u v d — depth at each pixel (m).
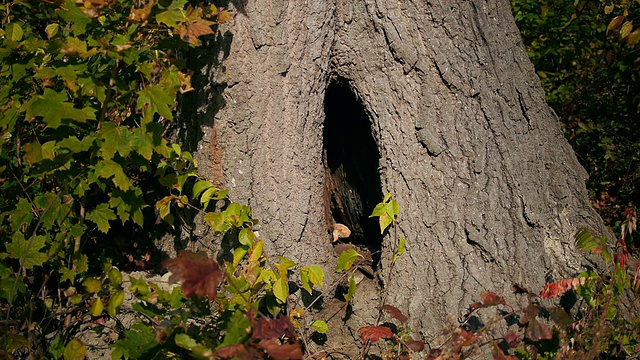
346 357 3.85
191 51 3.81
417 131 3.81
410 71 3.80
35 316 3.84
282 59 3.69
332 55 3.88
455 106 3.79
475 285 3.72
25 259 3.44
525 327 3.19
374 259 4.24
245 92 3.71
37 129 3.86
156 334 2.90
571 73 6.32
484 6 3.86
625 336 3.50
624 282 3.61
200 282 2.58
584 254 3.86
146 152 3.36
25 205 3.61
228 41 3.69
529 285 3.76
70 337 3.73
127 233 4.29
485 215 3.77
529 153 3.93
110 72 3.55
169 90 3.39
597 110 6.13
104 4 3.20
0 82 3.72
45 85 3.58
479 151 3.79
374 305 3.88
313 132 3.88
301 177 3.85
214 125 3.80
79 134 3.64
